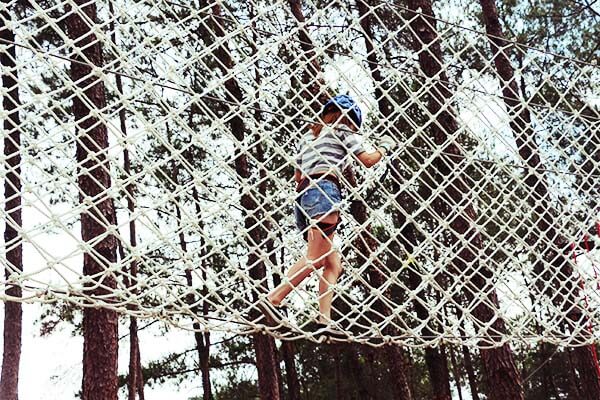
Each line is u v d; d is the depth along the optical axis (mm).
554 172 4613
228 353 16016
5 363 9133
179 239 10086
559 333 4223
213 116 3316
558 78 8844
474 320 3807
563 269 6215
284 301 3223
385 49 9133
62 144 2801
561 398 19297
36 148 2672
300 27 3752
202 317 2949
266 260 3209
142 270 8547
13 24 2777
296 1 8219
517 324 4020
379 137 3854
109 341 6633
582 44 10977
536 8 11242
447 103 4125
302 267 3400
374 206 10695
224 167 3209
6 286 2594
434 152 4039
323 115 3822
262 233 9273
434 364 13766
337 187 3580
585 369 8305
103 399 6465
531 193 4473
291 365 14727
